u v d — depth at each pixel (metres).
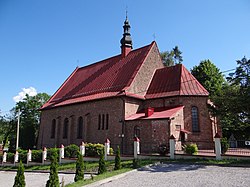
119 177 12.88
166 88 27.41
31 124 48.41
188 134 23.97
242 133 32.16
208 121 24.95
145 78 29.28
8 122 53.72
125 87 26.80
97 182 11.49
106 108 27.39
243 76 18.94
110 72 33.03
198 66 42.97
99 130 27.48
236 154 16.56
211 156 16.39
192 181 11.09
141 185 10.89
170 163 16.45
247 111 18.94
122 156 20.47
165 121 21.95
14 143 46.97
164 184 10.84
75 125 30.92
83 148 22.95
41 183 15.90
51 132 35.03
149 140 22.59
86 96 31.36
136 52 33.16
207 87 39.25
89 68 39.50
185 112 24.72
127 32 35.31
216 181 10.84
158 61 32.34
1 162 31.41
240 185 9.97
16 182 10.82
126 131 24.78
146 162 16.69
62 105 33.38
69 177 16.61
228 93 19.84
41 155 26.25
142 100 27.97
